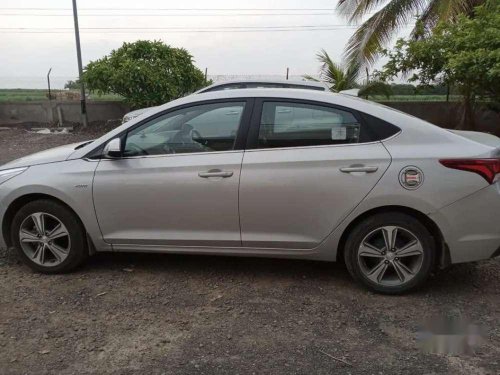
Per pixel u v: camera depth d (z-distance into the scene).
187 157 4.16
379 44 14.40
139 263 4.77
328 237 4.04
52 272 4.50
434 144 3.91
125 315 3.77
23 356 3.23
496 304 3.96
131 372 3.07
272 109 4.11
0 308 3.88
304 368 3.11
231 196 4.06
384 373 3.07
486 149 3.88
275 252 4.17
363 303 3.97
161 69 15.75
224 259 4.86
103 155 4.30
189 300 4.02
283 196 4.00
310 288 4.24
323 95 4.12
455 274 4.53
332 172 3.93
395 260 4.02
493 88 9.97
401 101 15.62
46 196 4.41
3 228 4.52
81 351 3.29
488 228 3.86
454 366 3.14
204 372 3.07
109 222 4.30
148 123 4.29
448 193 3.81
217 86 9.30
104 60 15.77
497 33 9.23
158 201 4.18
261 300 4.02
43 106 17.56
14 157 11.49
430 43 10.89
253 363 3.16
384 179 3.86
